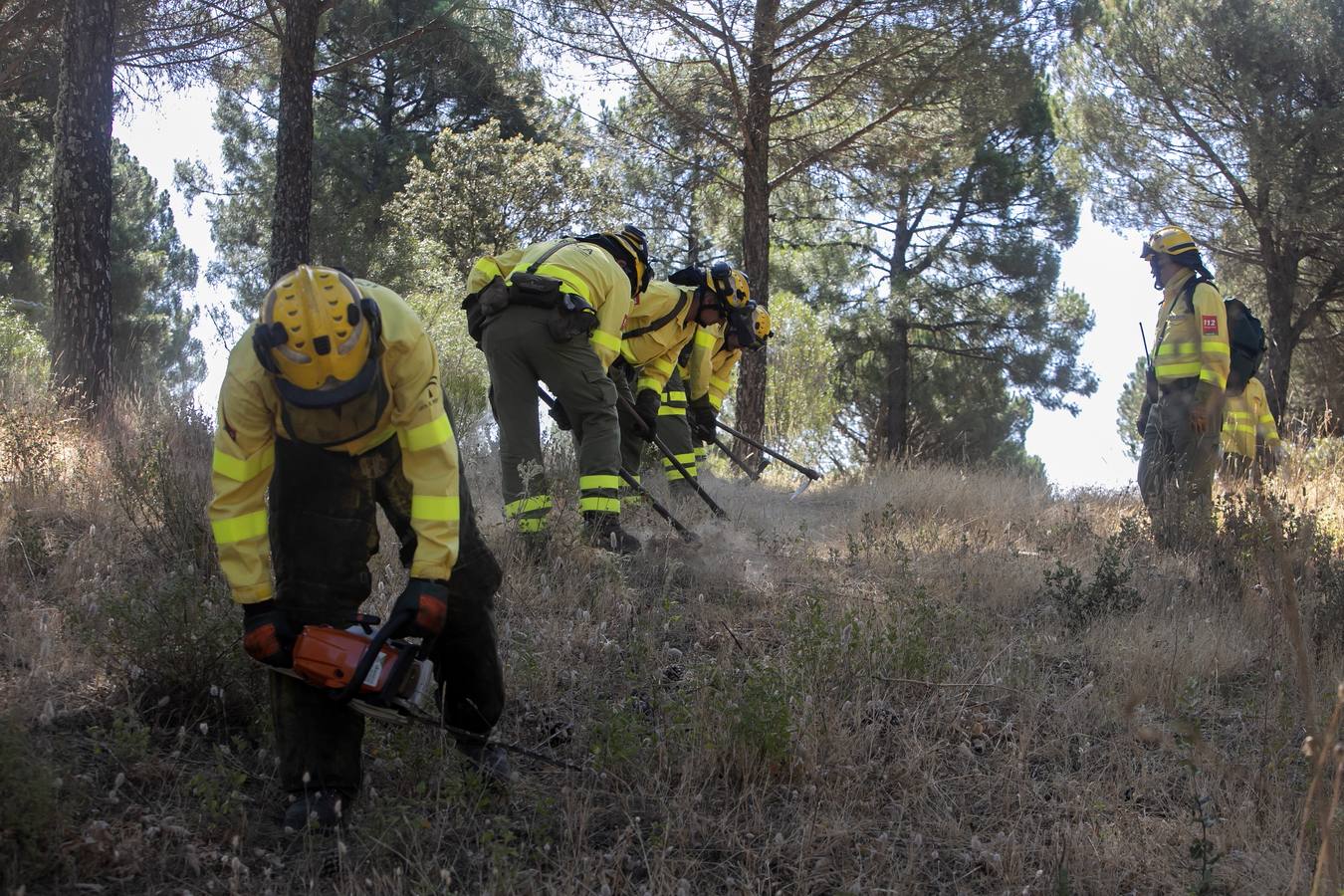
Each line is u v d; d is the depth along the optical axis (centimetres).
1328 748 267
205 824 332
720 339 825
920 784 387
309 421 298
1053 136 2548
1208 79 1927
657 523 700
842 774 387
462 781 351
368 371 290
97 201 888
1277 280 1969
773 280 2622
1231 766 393
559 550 561
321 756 325
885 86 1253
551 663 451
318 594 320
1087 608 560
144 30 1384
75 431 696
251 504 305
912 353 2675
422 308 1423
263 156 3139
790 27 1245
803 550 654
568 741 408
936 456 2284
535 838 334
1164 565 636
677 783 380
